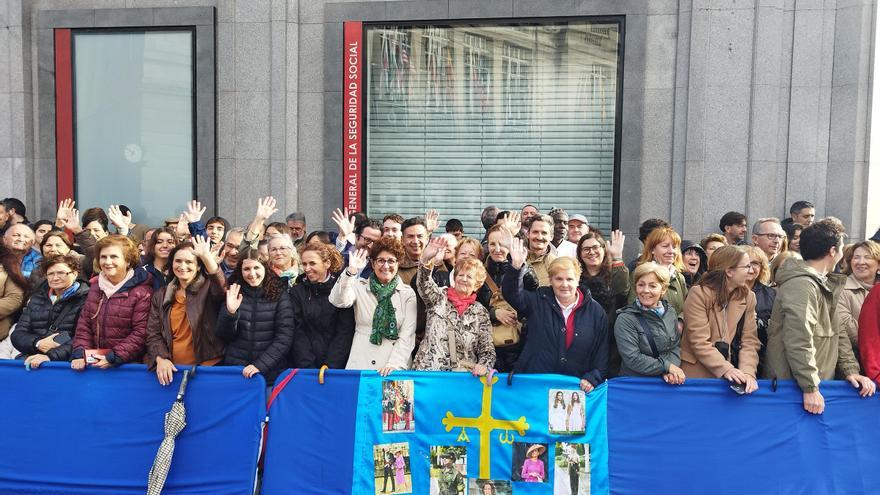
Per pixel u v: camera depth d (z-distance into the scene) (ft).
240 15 36.47
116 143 37.88
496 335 20.35
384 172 37.45
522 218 30.68
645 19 34.22
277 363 19.65
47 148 37.99
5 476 19.89
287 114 36.52
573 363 18.79
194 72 36.91
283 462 19.16
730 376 18.24
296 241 31.76
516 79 36.24
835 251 18.38
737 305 18.72
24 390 19.97
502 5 35.12
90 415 19.76
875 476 18.28
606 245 21.66
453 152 37.06
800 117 33.53
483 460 18.84
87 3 37.52
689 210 34.04
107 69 37.70
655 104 34.47
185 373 19.29
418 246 22.15
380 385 19.02
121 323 19.81
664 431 18.63
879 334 18.48
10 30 37.73
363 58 36.40
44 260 20.63
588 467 18.65
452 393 18.97
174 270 19.53
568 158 36.19
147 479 19.43
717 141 33.78
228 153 36.99
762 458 18.42
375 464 18.86
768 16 33.12
